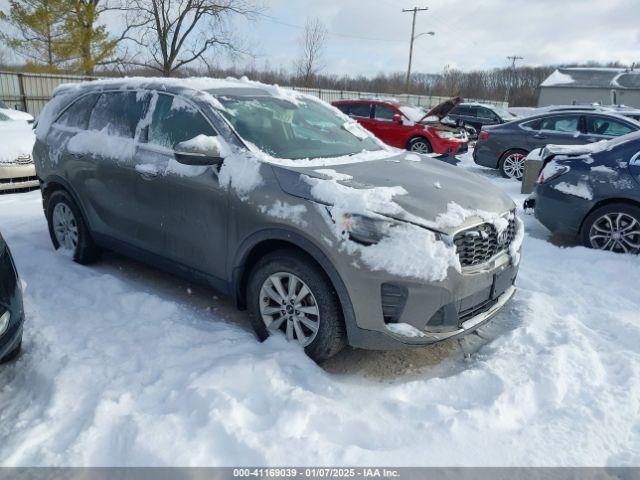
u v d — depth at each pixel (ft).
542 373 9.87
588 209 17.54
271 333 10.93
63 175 15.15
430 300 9.40
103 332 11.16
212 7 87.30
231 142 11.50
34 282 13.75
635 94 157.58
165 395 9.04
